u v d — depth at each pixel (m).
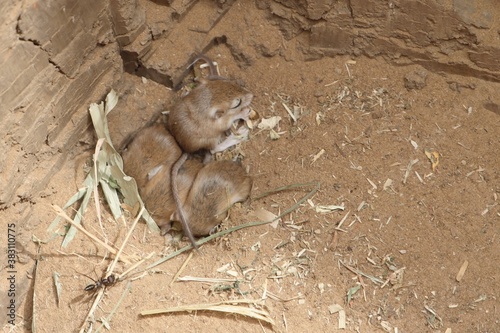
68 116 0.82
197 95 0.85
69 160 0.83
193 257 0.82
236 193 0.83
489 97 0.87
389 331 0.79
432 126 0.86
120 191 0.84
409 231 0.82
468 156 0.85
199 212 0.83
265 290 0.80
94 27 0.81
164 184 0.83
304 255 0.82
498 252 0.81
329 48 0.88
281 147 0.86
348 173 0.84
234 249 0.82
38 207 0.81
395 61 0.88
